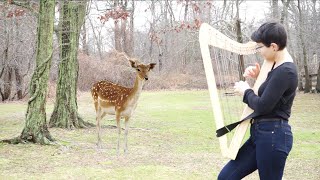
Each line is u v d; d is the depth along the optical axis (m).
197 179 6.20
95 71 30.17
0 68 22.27
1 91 23.03
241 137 3.27
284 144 3.10
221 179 3.35
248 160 3.28
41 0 8.65
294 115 15.32
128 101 8.04
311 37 29.27
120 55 31.30
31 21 15.56
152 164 7.19
